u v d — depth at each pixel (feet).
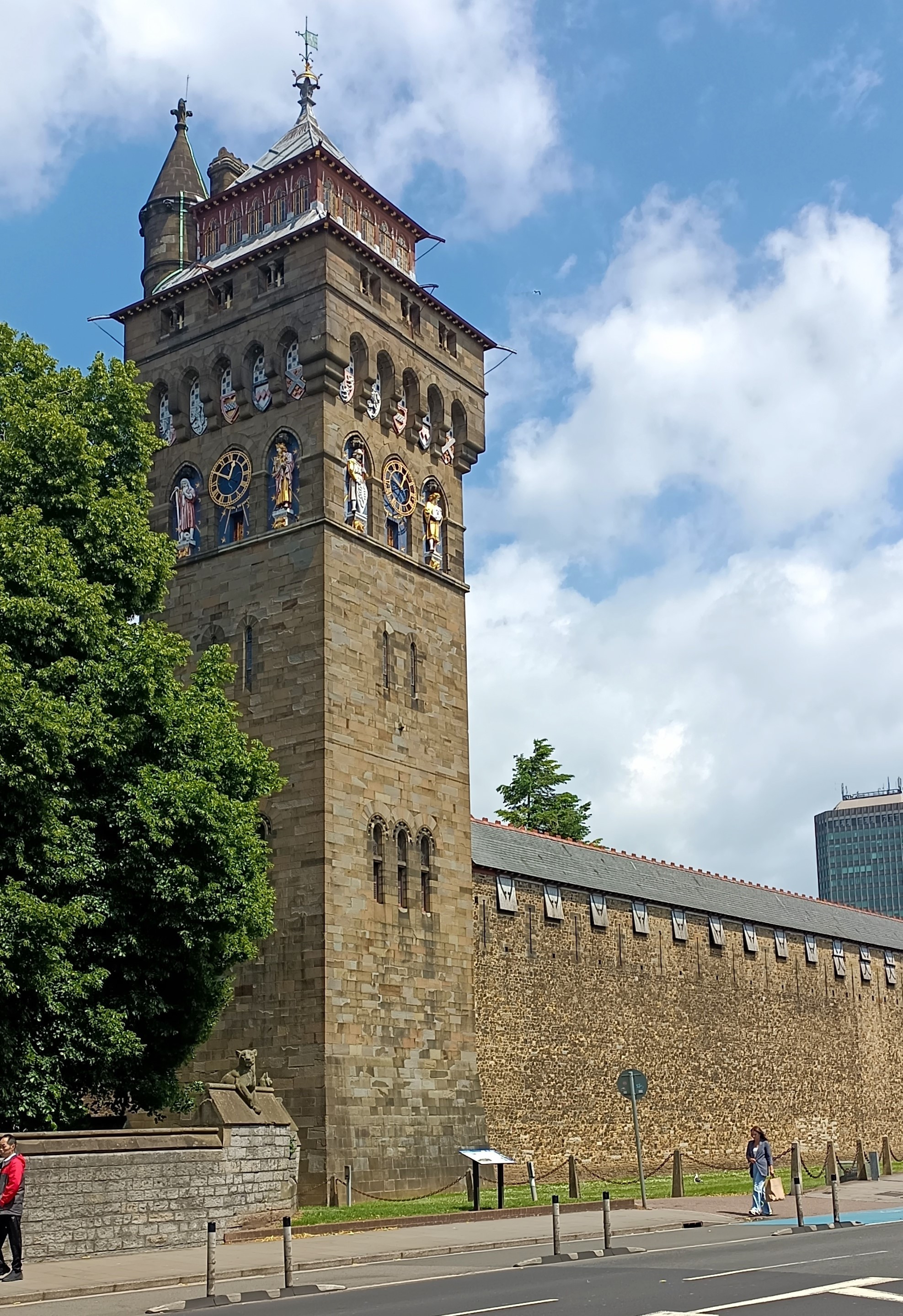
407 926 154.40
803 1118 226.99
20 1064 103.09
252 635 156.97
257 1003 144.87
